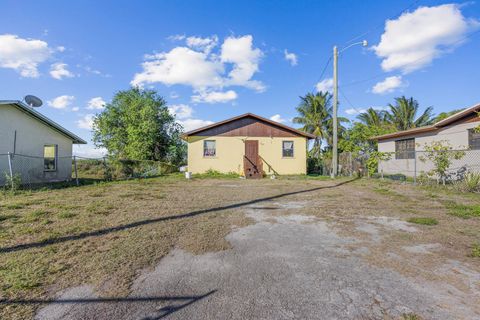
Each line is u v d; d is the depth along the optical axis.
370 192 9.13
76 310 2.22
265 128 17.36
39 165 13.25
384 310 2.22
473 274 2.86
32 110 12.16
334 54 15.26
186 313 2.19
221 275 2.87
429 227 4.67
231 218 5.39
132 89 29.55
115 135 25.69
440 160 10.64
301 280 2.76
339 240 4.04
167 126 27.66
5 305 2.27
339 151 20.81
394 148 16.91
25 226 4.65
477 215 5.46
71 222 4.96
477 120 11.34
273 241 4.00
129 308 2.26
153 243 3.85
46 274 2.85
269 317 2.13
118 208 6.30
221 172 16.92
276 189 10.05
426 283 2.68
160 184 12.07
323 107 29.52
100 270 2.96
